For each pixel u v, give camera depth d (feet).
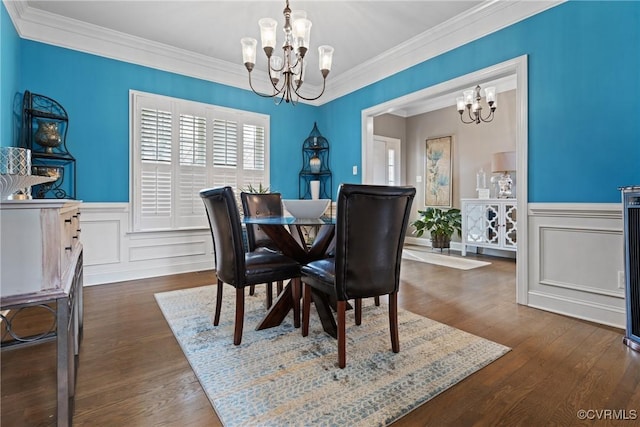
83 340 6.22
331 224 6.52
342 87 14.79
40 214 3.22
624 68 6.82
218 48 11.84
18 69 9.14
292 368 5.16
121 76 11.12
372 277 5.40
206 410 4.15
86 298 9.02
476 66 9.50
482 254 16.24
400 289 9.87
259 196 10.24
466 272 12.21
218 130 13.30
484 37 9.30
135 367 5.21
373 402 4.27
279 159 15.12
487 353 5.65
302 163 15.84
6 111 7.95
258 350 5.81
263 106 14.60
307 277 6.21
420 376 4.91
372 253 5.35
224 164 13.47
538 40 8.13
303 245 9.04
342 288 5.18
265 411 4.10
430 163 18.98
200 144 12.84
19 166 5.40
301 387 4.63
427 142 19.15
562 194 7.75
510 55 8.68
